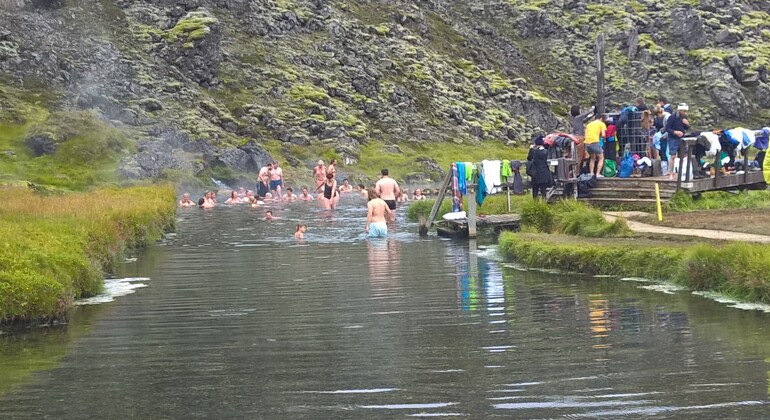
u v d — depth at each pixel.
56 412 10.01
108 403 10.30
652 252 18.03
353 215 37.75
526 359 11.72
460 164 27.95
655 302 15.32
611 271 18.48
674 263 17.41
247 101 75.12
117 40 75.00
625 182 28.11
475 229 26.70
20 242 17.09
